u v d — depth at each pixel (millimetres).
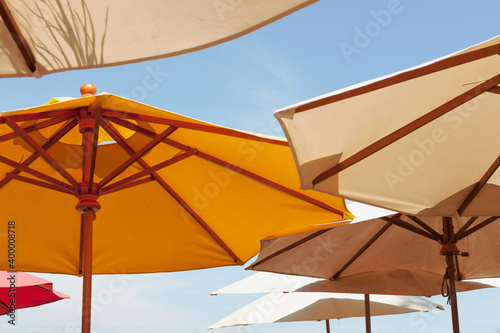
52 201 4938
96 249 5293
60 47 2102
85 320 3732
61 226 5113
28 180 4277
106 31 2045
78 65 2172
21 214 4953
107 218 5211
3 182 4469
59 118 4047
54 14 1972
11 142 4363
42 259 5203
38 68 2189
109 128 4375
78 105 3574
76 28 2031
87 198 4031
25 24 2016
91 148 3939
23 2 1927
